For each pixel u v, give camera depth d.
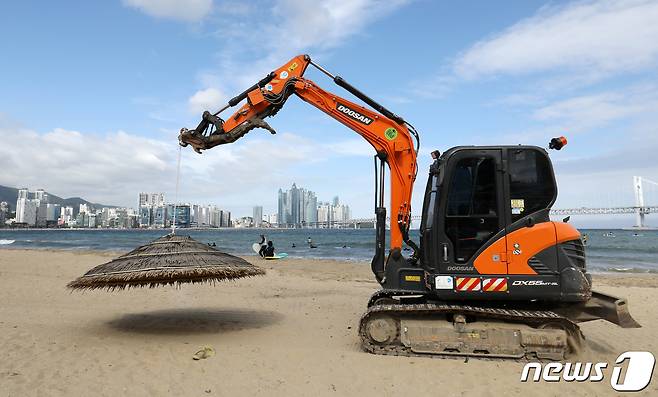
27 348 6.81
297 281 16.14
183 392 5.12
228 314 9.95
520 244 6.46
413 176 7.69
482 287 6.47
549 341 6.20
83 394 5.01
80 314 9.71
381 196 7.84
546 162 6.70
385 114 7.86
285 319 9.48
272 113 8.26
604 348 7.34
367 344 6.67
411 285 7.29
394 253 7.48
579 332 6.36
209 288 14.01
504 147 6.74
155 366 6.04
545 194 6.61
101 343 7.22
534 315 6.22
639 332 8.62
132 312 10.06
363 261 25.19
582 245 6.62
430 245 6.89
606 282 16.78
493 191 6.68
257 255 28.64
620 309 6.24
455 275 6.57
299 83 8.05
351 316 9.90
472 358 6.36
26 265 20.11
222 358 6.42
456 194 6.76
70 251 31.94
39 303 11.03
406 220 7.58
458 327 6.41
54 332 7.93
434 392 5.18
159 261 7.20
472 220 6.69
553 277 6.34
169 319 9.27
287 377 5.64
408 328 6.50
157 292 13.09
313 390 5.22
